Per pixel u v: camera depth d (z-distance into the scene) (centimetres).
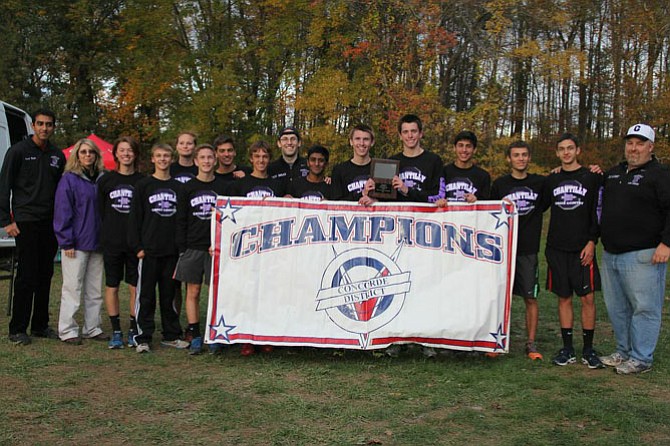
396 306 641
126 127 2666
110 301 693
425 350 653
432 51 1973
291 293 646
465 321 633
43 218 704
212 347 657
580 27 2720
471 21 2067
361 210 652
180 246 668
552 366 634
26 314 700
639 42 2559
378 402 515
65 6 2683
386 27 2023
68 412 485
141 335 678
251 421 469
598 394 542
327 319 644
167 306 706
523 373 602
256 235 651
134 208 675
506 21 1953
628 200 611
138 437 438
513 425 468
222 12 2442
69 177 694
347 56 2131
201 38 2509
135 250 676
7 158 688
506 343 634
